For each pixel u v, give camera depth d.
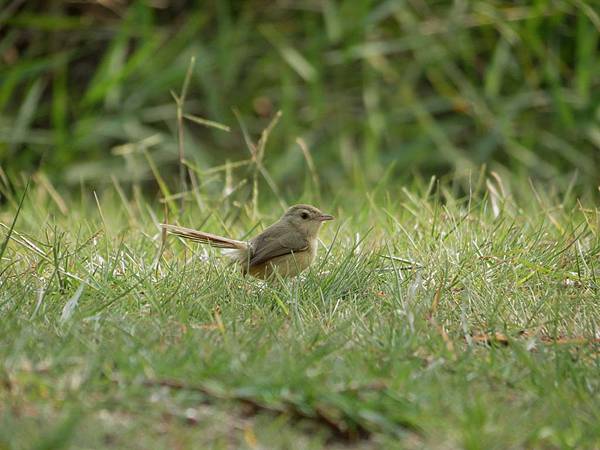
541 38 21.09
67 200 19.47
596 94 20.75
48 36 22.20
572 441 6.69
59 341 8.02
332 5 21.17
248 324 8.91
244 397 6.97
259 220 12.31
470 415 6.68
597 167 20.50
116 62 20.19
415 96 21.94
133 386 6.96
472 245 11.03
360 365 7.68
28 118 20.47
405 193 14.19
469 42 21.27
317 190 14.85
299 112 21.91
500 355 8.23
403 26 21.22
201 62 21.16
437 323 8.98
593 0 20.28
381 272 10.41
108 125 20.56
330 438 6.83
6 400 6.85
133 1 22.16
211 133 21.64
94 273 10.19
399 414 6.81
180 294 9.69
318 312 9.34
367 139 20.22
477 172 19.86
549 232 11.96
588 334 8.93
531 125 20.94
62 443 6.13
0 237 11.82
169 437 6.53
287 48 21.41
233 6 22.47
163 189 13.76
